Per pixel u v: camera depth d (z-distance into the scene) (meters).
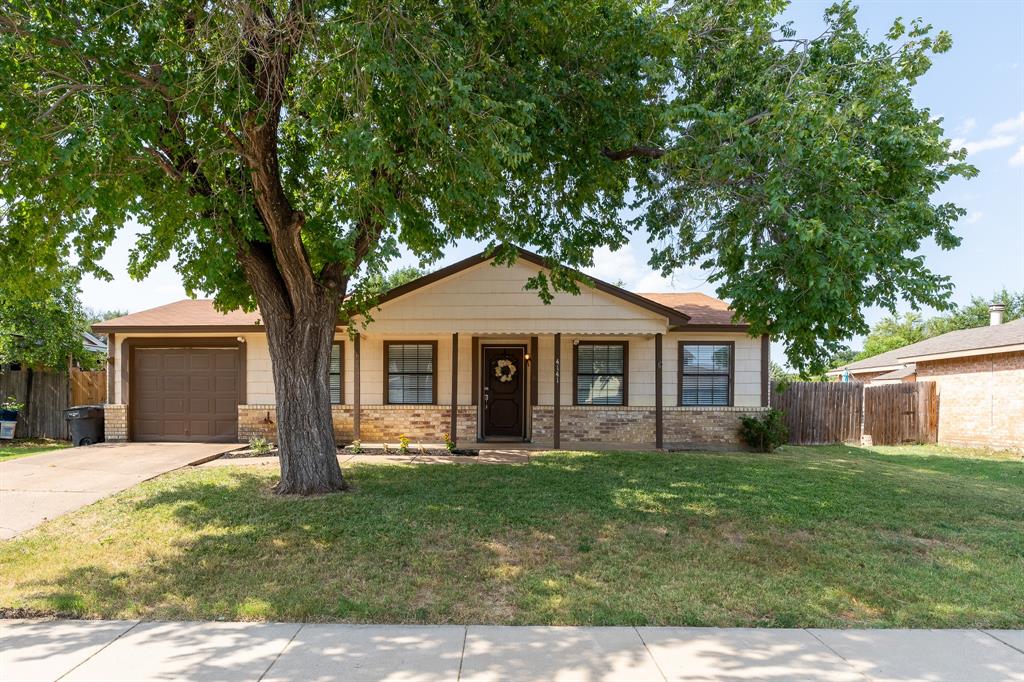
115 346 13.91
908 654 3.97
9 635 4.18
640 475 9.58
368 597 4.82
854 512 7.39
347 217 7.02
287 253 7.79
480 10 6.77
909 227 6.45
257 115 6.68
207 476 9.31
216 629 4.28
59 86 5.83
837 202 6.49
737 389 13.82
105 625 4.35
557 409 12.59
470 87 5.78
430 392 14.02
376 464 10.59
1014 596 4.99
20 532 6.55
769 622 4.47
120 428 13.83
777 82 7.52
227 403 13.92
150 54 6.25
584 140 8.20
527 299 12.66
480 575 5.30
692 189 7.88
